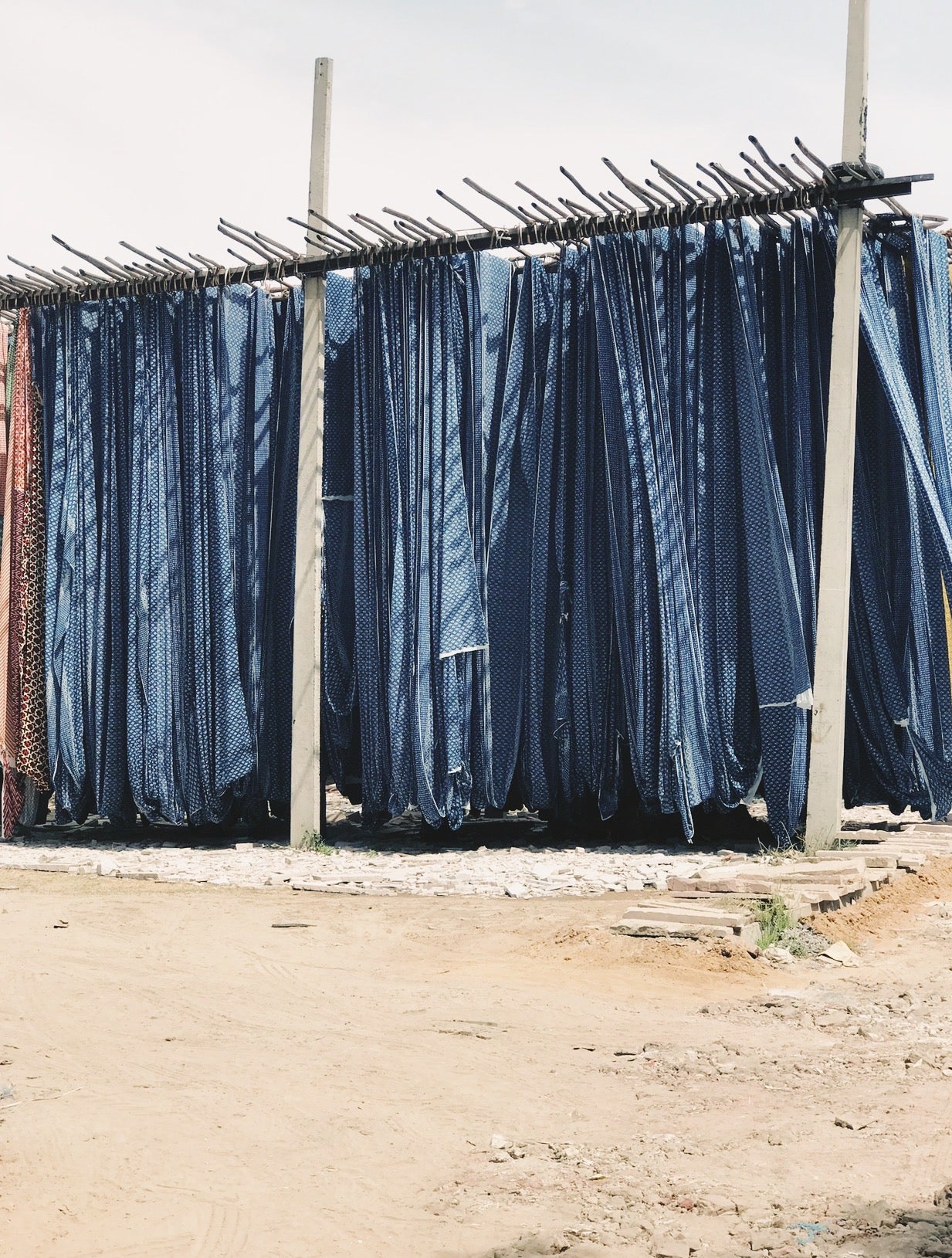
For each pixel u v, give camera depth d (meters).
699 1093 6.84
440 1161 6.10
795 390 14.39
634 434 14.55
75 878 14.26
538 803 15.45
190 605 16.66
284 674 16.62
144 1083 7.30
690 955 9.46
